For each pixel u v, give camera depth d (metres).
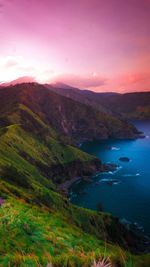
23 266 6.38
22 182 122.94
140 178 195.25
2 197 71.06
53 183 187.00
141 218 128.75
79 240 44.88
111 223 116.12
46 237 33.47
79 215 115.81
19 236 29.52
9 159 164.00
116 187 178.00
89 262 5.93
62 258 6.17
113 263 5.82
